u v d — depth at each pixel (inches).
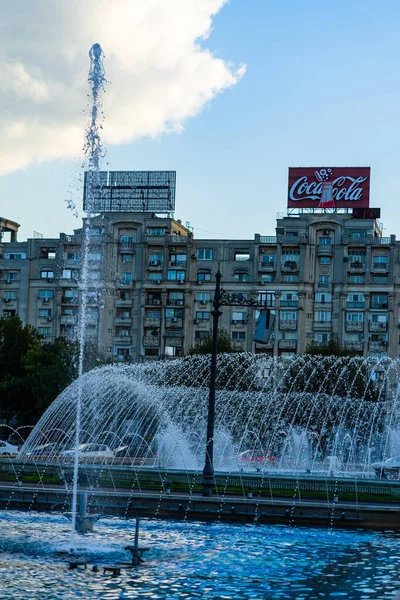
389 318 5930.1
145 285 6141.7
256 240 6097.4
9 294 6378.0
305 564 1472.7
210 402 2165.4
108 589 1280.8
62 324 6264.8
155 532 1763.0
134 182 6353.3
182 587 1302.9
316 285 6033.5
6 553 1525.6
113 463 2965.1
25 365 4881.9
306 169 6107.3
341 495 2178.9
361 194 6013.8
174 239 6141.7
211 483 2096.5
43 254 6382.9
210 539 1694.1
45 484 2288.4
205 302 6117.1
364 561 1497.3
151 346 6112.2
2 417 5132.9
